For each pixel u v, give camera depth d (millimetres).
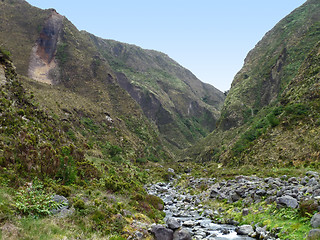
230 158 65438
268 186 20516
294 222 13305
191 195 33125
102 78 132125
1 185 12844
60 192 14391
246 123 113688
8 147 17656
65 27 155250
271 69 137000
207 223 18422
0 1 152500
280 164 41562
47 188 14195
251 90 141750
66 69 127938
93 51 151875
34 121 28312
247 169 45531
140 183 46844
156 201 23297
